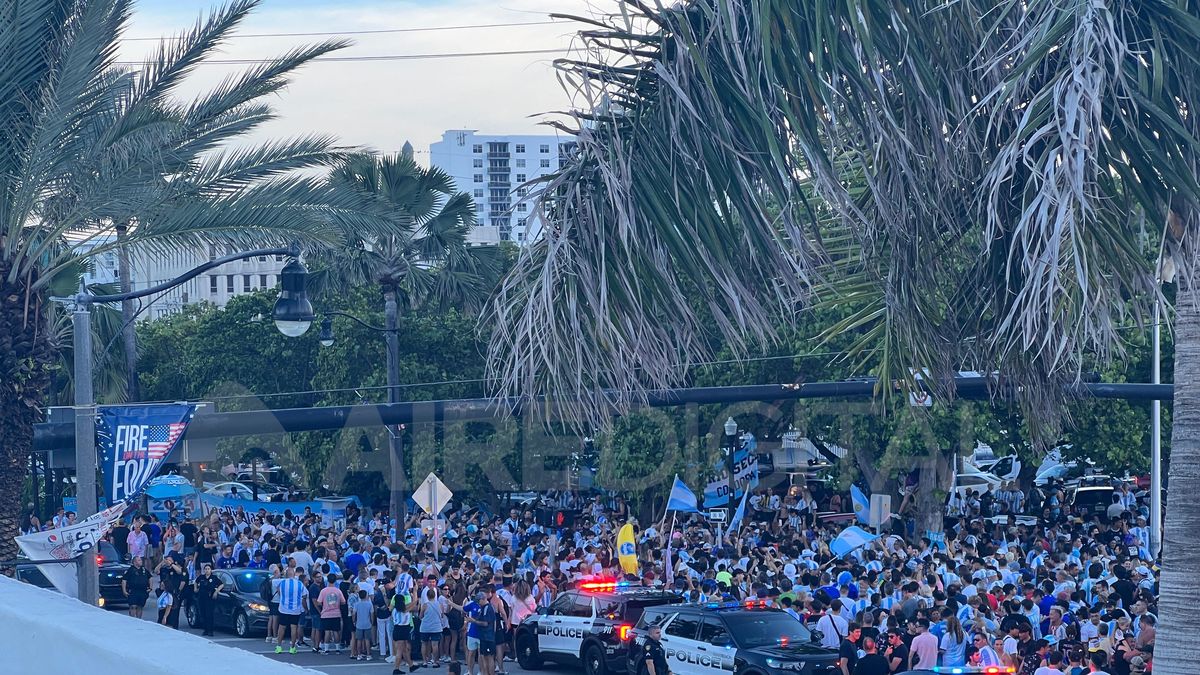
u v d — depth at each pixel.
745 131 6.60
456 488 43.75
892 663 16.98
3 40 15.47
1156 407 31.77
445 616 23.22
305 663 23.62
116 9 16.72
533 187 6.66
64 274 20.61
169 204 17.58
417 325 48.19
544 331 6.44
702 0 6.70
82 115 16.86
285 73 18.17
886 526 34.66
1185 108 6.61
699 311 7.34
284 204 17.80
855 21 6.59
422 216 36.53
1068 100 6.09
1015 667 16.58
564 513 41.44
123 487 15.52
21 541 14.84
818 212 8.85
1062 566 22.61
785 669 18.45
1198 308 8.03
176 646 4.29
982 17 6.76
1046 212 6.13
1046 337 6.34
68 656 4.69
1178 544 8.12
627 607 22.00
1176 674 8.05
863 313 9.75
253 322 57.75
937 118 6.87
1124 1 6.39
